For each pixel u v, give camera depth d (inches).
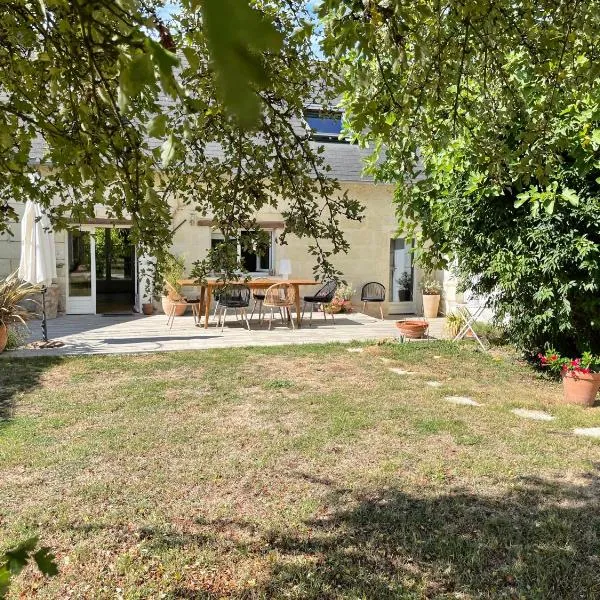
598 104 159.3
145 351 325.7
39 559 32.6
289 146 97.5
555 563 112.6
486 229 266.5
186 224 468.8
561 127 179.5
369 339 379.9
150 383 250.8
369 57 79.1
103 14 38.3
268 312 521.7
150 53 29.0
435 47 97.7
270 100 86.6
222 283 113.0
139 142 72.3
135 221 79.0
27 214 338.6
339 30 75.5
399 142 106.7
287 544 120.1
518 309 271.6
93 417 201.2
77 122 67.6
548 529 125.2
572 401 231.1
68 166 76.1
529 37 97.6
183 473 154.2
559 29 96.0
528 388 258.4
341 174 503.8
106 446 172.7
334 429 190.4
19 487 144.8
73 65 63.9
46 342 341.7
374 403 223.9
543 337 282.8
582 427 200.1
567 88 101.2
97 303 568.7
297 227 103.0
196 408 214.1
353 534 124.0
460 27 95.7
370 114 90.8
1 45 65.9
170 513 132.9
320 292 523.8
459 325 384.8
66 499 138.6
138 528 126.3
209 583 107.3
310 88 95.1
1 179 79.0
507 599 102.3
